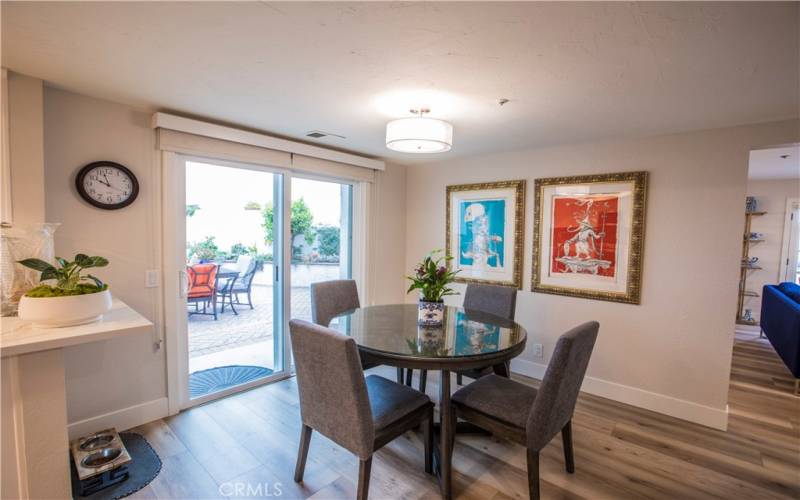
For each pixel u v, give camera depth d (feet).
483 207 12.18
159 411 8.34
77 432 7.27
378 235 13.26
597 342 10.10
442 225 13.35
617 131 8.88
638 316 9.49
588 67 5.46
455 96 6.75
